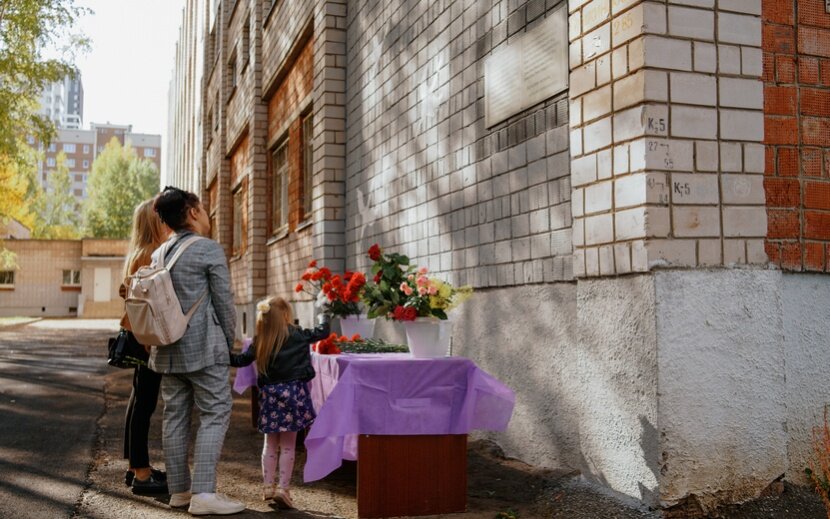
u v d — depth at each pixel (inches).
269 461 181.8
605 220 158.2
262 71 625.0
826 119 164.4
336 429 159.6
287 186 569.6
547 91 192.2
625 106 152.4
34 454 227.6
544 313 194.9
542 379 195.3
